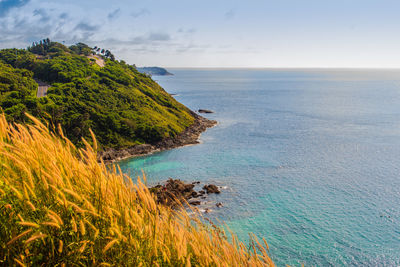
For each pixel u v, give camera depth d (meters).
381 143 115.94
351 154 102.44
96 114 106.19
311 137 126.50
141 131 109.94
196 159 96.12
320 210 63.19
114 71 161.12
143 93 153.62
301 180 79.31
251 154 101.81
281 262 47.41
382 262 47.62
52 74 145.88
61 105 101.56
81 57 189.62
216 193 69.94
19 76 127.81
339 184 77.00
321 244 51.88
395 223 58.47
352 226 57.38
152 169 86.25
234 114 184.50
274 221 58.38
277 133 133.75
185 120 140.88
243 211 61.91
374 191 72.88
